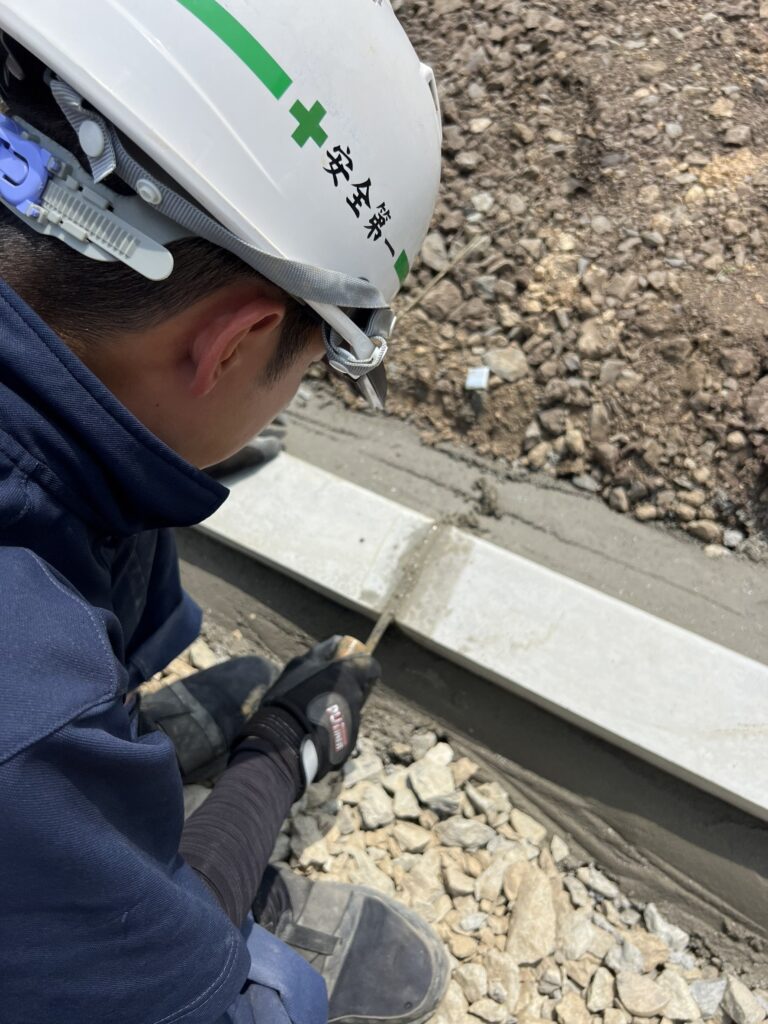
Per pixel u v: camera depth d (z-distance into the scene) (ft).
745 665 5.10
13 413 2.28
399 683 5.80
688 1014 4.57
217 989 2.72
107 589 3.10
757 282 6.02
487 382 6.23
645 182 6.48
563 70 6.93
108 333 2.38
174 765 2.62
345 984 4.66
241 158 2.32
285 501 6.12
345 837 5.35
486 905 5.02
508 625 5.45
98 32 2.18
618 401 5.99
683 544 5.78
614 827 5.23
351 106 2.48
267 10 2.29
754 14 7.02
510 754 5.50
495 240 6.59
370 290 2.69
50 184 2.25
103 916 2.28
